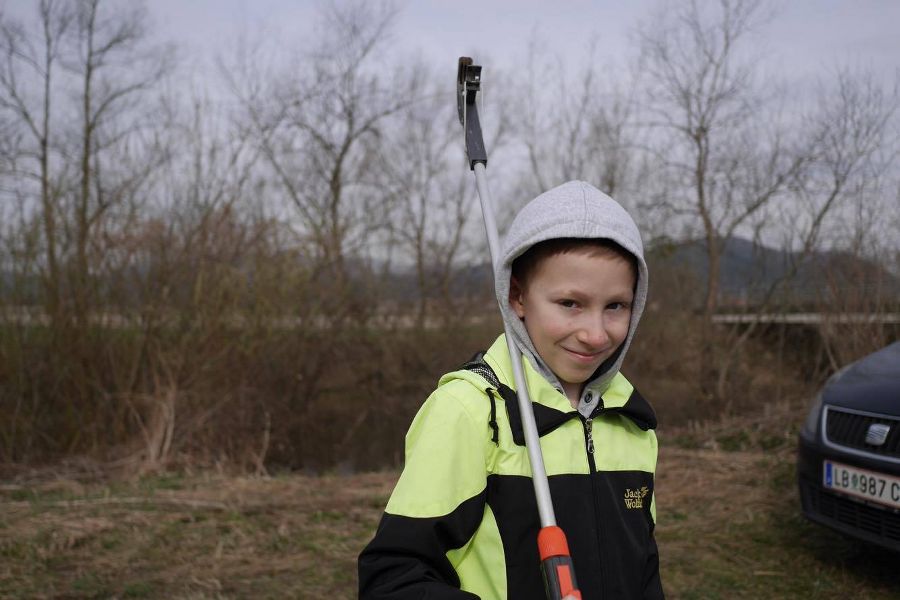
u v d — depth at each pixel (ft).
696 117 35.88
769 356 30.81
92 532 11.84
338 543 11.67
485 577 3.66
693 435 20.34
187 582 10.10
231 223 22.15
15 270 19.77
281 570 10.61
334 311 26.45
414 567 3.42
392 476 16.60
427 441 3.66
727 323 32.96
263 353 22.47
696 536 12.14
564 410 3.90
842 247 23.00
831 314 22.27
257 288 22.38
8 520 12.35
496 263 4.36
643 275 3.90
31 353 19.51
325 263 26.37
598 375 4.08
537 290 3.84
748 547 11.59
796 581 10.28
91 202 20.86
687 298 34.96
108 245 20.40
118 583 10.03
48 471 17.39
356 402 29.84
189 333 20.16
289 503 13.80
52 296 19.77
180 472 17.70
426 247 36.04
